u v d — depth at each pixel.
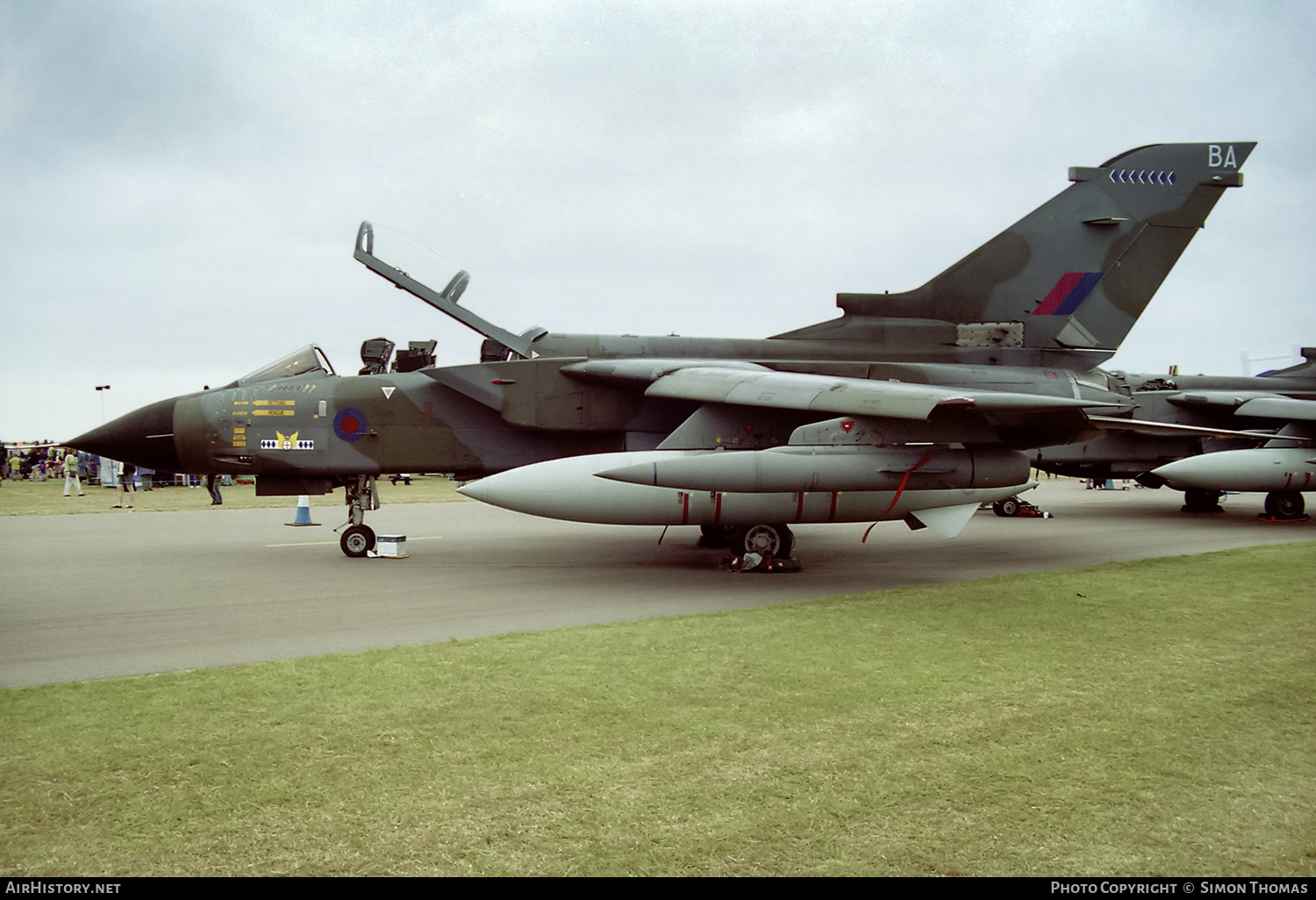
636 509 10.90
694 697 5.49
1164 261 15.12
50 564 12.21
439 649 6.80
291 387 12.77
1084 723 5.06
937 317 14.29
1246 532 15.70
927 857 3.50
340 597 9.50
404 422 12.69
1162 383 19.70
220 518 20.06
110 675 6.23
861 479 10.23
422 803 3.97
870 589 10.11
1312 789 4.18
